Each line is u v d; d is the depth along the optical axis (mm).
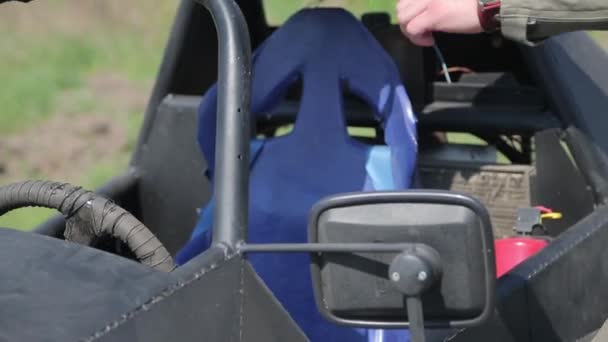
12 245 3268
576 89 4762
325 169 4336
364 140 5062
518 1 3775
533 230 4609
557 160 4770
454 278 2984
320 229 3059
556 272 4184
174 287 3051
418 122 4973
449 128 4957
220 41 3498
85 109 12266
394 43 5008
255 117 4570
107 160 10977
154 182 5457
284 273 4262
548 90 4754
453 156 5090
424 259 2928
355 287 3049
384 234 2996
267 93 4477
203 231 4453
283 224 4320
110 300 3000
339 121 4371
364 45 4391
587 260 4355
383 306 3045
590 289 4371
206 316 3088
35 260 3184
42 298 3025
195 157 5371
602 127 4699
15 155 11125
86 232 3496
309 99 4402
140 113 12172
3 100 12430
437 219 2965
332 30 4422
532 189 4871
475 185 4996
